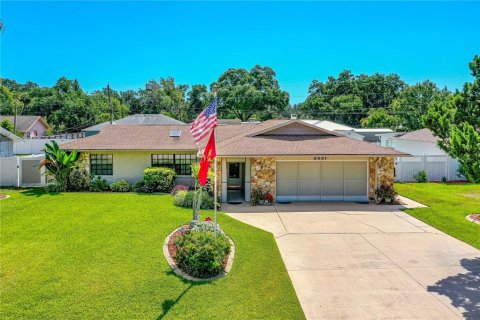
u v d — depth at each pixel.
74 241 11.16
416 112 49.66
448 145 19.39
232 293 8.23
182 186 19.81
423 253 11.14
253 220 14.82
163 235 11.82
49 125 63.06
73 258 9.81
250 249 11.19
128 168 21.14
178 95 74.12
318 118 70.50
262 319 7.25
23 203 16.53
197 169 13.97
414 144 29.09
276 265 10.05
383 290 8.67
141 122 35.00
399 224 14.34
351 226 14.05
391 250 11.41
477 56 14.77
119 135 22.33
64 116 61.19
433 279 9.28
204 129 10.44
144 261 9.71
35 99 66.38
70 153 20.59
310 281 9.18
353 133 34.88
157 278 8.77
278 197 18.73
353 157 17.81
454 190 21.48
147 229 12.40
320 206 17.52
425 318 7.43
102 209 15.48
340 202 18.52
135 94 80.62
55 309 7.28
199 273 9.02
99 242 11.07
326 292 8.58
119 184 20.25
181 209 15.71
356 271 9.80
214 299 7.93
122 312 7.27
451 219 14.73
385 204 17.92
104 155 21.02
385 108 71.62
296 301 8.05
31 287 8.16
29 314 7.09
